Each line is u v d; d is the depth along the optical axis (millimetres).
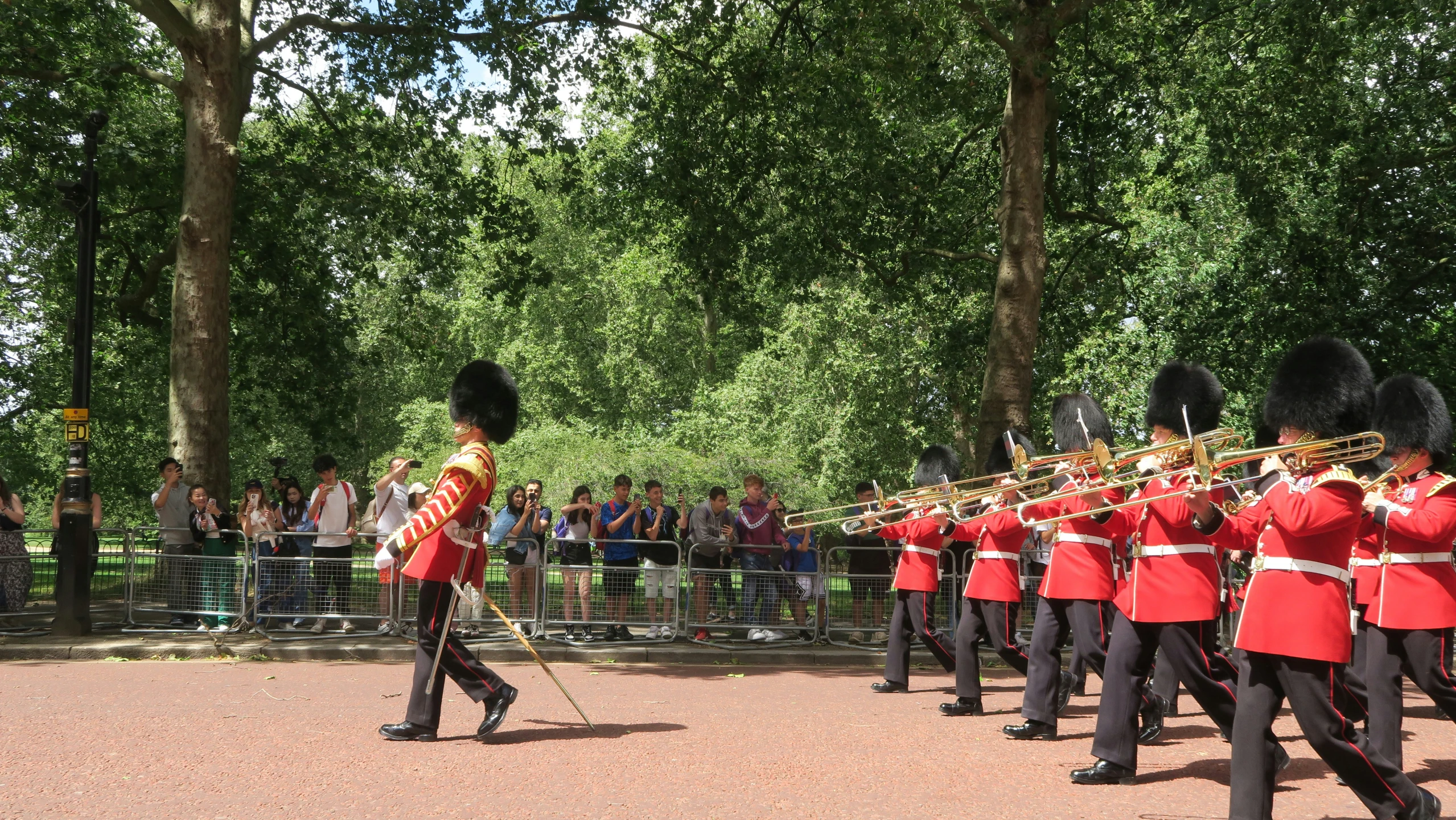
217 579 11773
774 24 19547
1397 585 6238
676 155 17688
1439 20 15680
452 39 15438
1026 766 6211
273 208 17422
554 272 35500
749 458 27391
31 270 22891
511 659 11109
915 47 14664
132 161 16922
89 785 5461
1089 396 7434
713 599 12328
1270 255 17875
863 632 12555
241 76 14820
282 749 6320
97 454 24750
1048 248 20766
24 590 11984
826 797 5406
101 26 16859
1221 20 17172
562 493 26594
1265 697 4859
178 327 13773
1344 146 17344
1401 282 17109
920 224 19234
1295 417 5188
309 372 21453
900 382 27875
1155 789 5734
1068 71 17484
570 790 5449
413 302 20406
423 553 6617
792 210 18297
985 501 8117
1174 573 5855
